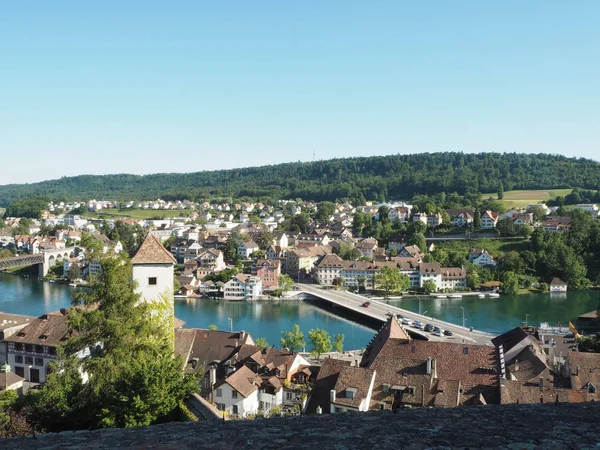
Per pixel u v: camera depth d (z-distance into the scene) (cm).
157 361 4803
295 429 1466
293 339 12775
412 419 1554
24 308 19675
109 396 4184
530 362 8956
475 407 1736
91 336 4881
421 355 7531
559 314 19112
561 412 1639
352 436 1378
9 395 6425
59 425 4269
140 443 1380
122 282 5041
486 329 17012
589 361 8506
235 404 8369
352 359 12631
